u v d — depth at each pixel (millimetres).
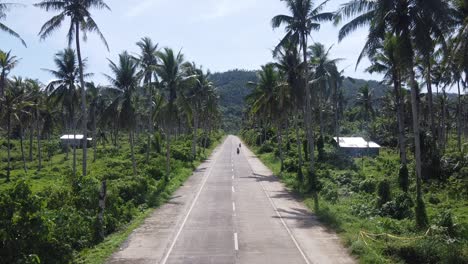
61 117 78500
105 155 71562
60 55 43688
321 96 58562
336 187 32344
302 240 18484
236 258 15859
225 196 31484
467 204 26156
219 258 15875
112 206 22516
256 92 51875
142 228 21188
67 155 71750
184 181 40438
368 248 16156
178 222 22578
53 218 15250
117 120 44281
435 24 22438
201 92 63938
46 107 59750
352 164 46344
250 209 26266
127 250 17172
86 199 21594
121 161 54688
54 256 14516
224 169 52031
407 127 65000
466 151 43656
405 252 15672
